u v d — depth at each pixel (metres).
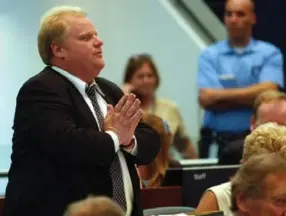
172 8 21.41
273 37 22.78
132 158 9.07
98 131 8.61
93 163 8.53
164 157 12.49
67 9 9.01
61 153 8.47
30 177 8.65
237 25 16.47
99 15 20.72
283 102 10.87
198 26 21.33
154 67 15.18
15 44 19.80
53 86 8.69
